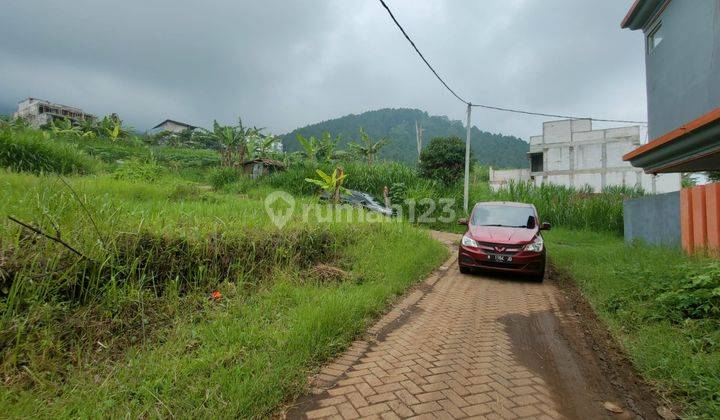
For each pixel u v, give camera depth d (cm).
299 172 1969
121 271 359
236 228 519
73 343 294
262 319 376
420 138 3975
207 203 744
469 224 844
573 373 333
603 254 823
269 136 3300
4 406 214
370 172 2009
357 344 378
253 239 519
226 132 3422
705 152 700
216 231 479
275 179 2012
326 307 402
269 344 326
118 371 269
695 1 830
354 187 1903
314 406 266
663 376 311
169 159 3672
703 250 629
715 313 389
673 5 920
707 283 423
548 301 577
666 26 953
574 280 700
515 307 539
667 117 945
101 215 404
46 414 215
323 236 660
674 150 771
